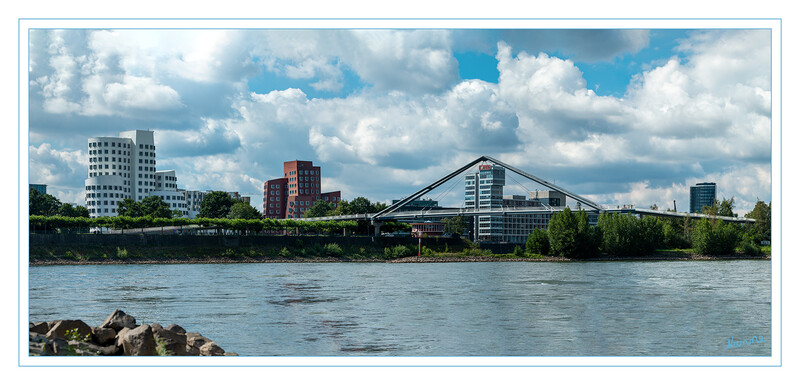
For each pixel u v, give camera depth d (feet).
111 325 115.34
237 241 598.34
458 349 150.82
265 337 165.27
